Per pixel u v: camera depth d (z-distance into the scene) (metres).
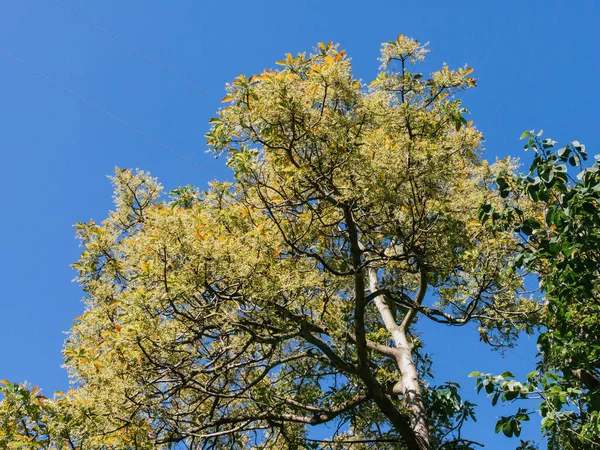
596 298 5.41
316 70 6.22
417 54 7.01
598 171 5.05
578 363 5.72
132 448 6.32
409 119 6.88
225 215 7.04
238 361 7.38
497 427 5.07
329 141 6.45
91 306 7.93
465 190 7.59
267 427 7.53
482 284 7.80
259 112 6.27
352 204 6.59
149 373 6.36
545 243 5.31
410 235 6.95
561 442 6.13
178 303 6.27
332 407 7.80
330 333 7.43
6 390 6.52
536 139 5.30
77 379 6.91
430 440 7.78
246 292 6.18
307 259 7.44
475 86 7.04
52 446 6.20
